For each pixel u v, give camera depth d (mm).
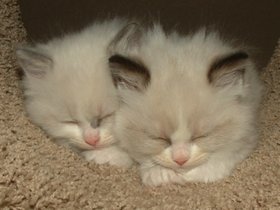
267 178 365
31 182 333
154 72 356
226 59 348
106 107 377
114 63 353
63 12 495
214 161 368
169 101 344
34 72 407
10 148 359
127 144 369
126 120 363
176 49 375
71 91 379
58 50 407
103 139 383
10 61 456
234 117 357
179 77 352
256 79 411
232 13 482
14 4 493
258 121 406
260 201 342
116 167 390
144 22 446
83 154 402
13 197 323
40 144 384
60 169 362
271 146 401
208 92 350
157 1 479
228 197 350
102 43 405
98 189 354
